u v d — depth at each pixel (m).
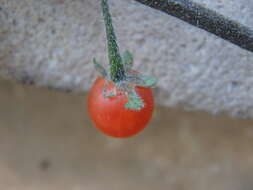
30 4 0.17
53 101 0.25
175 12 0.16
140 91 0.14
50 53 0.19
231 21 0.16
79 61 0.19
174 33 0.17
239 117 0.20
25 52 0.19
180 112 0.25
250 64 0.18
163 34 0.18
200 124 0.25
